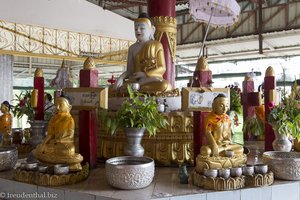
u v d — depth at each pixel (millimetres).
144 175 4336
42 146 4824
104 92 5379
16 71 19297
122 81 6781
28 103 7043
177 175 5227
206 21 8234
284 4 15359
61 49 13109
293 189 4758
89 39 13930
